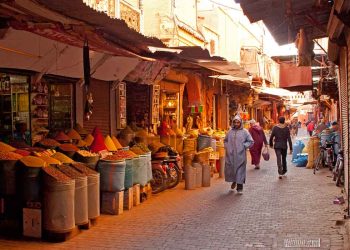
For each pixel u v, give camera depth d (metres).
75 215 6.98
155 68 12.47
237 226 7.55
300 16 8.36
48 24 6.48
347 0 5.59
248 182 12.73
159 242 6.63
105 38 7.80
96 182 7.56
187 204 9.48
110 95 12.02
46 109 9.54
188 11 20.80
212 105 21.98
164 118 16.80
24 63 7.80
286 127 13.55
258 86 30.61
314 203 9.45
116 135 12.16
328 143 15.01
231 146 11.04
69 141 8.98
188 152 12.68
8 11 6.01
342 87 9.85
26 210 6.81
